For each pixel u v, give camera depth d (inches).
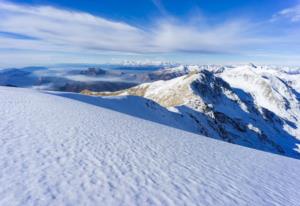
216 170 538.6
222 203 369.4
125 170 433.7
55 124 719.1
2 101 1049.5
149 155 565.6
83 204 294.8
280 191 470.0
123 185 367.6
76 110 1103.0
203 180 455.8
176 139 846.5
